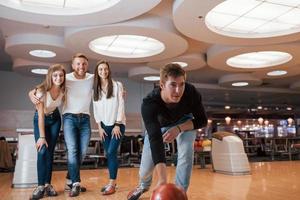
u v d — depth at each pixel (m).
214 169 6.06
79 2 5.48
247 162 5.55
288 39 7.06
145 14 6.20
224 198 2.98
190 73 11.64
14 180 3.98
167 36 6.67
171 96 1.65
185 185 2.18
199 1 5.01
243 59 9.32
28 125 11.38
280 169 6.34
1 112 11.17
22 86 11.52
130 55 8.49
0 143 7.37
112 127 3.32
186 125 2.05
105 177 5.08
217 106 18.88
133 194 2.62
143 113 1.81
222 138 5.79
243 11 5.86
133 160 9.95
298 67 10.05
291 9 5.79
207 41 7.06
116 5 5.27
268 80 12.97
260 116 19.80
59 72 3.06
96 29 6.30
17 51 7.94
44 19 5.84
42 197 3.01
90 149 10.23
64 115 3.26
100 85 3.31
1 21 6.73
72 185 3.17
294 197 3.04
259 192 3.37
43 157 3.10
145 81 12.03
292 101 18.38
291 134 20.53
